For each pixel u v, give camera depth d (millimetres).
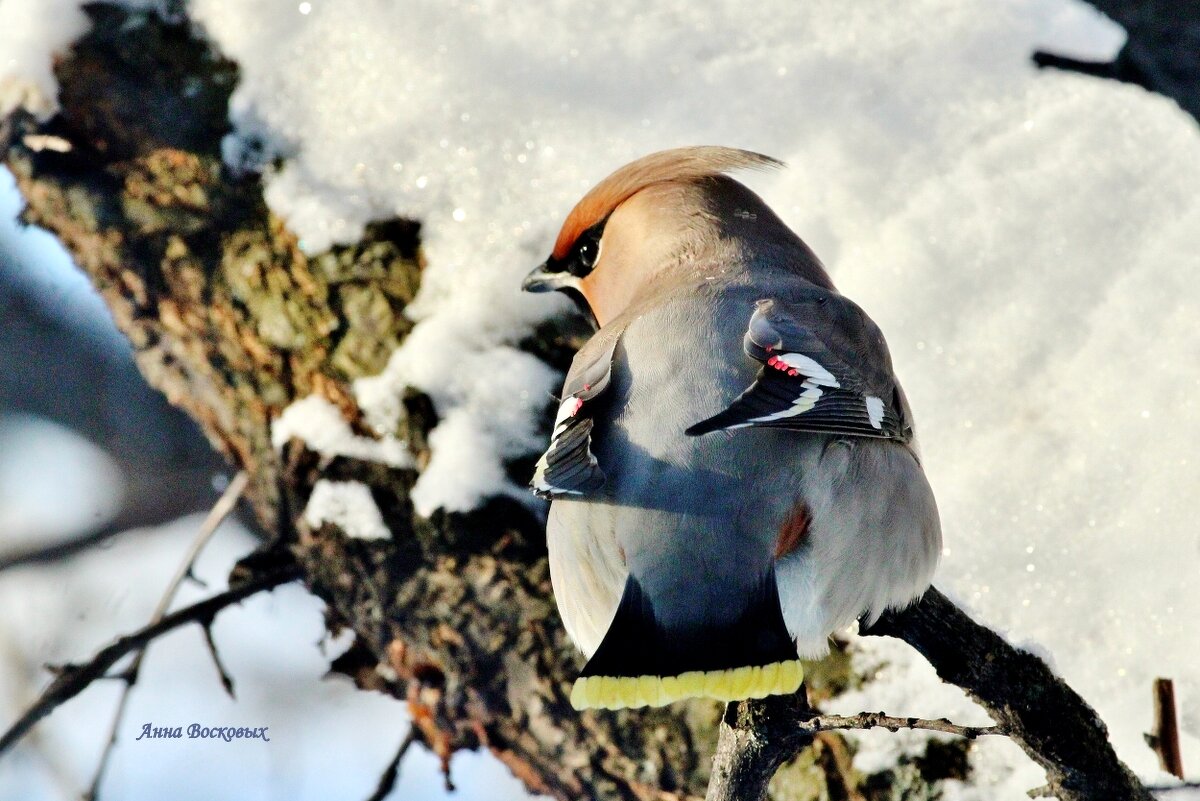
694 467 8430
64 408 16781
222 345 10766
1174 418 10156
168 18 11258
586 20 11469
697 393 8602
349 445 10289
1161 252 10695
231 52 11148
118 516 16625
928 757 9156
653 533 8359
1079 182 10938
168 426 16859
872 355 9094
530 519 10047
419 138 10992
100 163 11055
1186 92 10312
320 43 11219
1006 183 10977
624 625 8242
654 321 9016
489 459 10109
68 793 14141
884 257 10883
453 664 10023
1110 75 10602
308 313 10547
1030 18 11539
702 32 11539
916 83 11367
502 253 10664
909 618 8875
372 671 10688
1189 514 9883
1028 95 11312
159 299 10961
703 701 9578
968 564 9984
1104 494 10039
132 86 11070
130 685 10586
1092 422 10273
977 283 10750
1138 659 9633
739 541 8328
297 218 10672
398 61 11164
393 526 10141
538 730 9875
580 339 10453
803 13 11641
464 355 10336
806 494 8461
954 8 11562
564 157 11031
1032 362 10508
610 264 10289
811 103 11352
